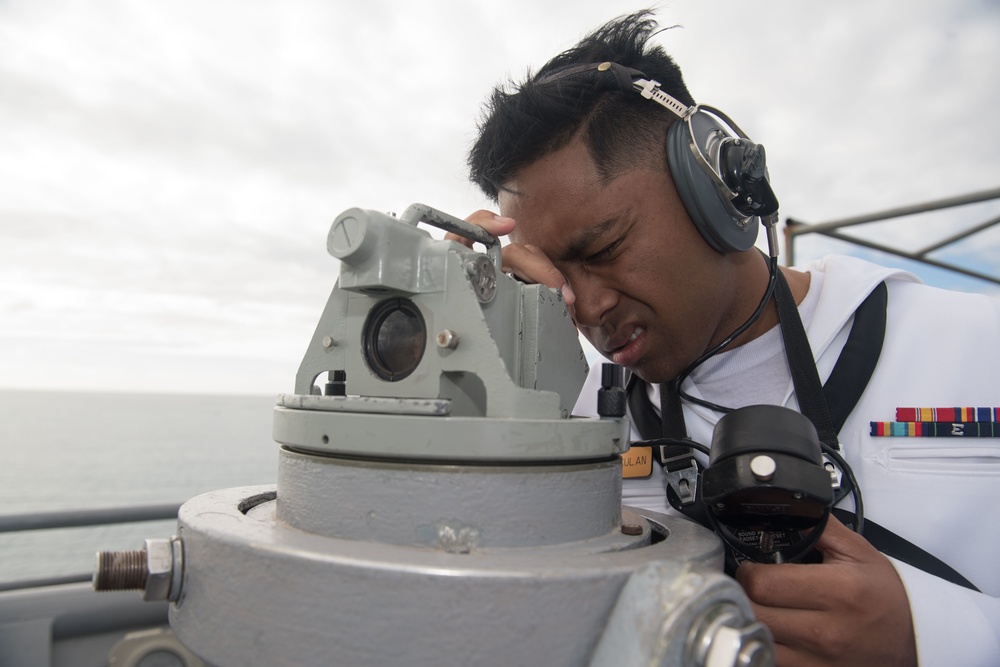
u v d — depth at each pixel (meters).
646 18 0.98
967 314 1.01
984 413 0.92
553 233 0.82
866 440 0.95
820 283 1.07
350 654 0.44
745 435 0.60
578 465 0.55
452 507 0.50
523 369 0.64
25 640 1.17
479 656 0.43
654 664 0.39
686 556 0.52
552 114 0.81
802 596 0.59
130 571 0.51
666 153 0.80
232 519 0.56
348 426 0.52
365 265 0.55
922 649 0.59
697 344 0.92
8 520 1.21
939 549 0.89
